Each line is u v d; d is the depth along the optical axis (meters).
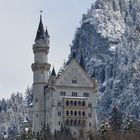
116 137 178.50
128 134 182.50
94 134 198.25
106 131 180.88
